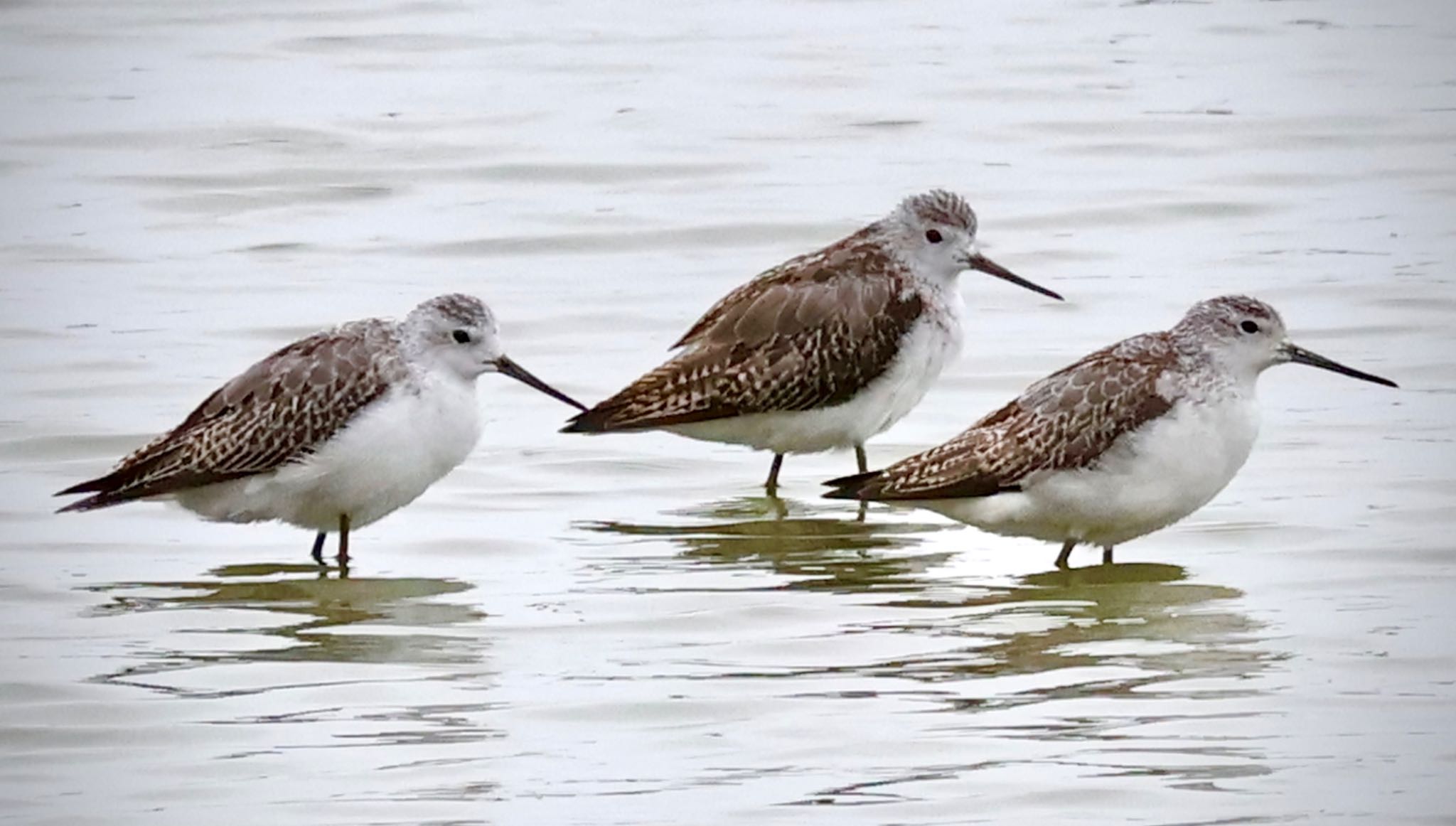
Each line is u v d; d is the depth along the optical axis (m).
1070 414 14.65
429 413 15.15
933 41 32.03
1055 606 14.32
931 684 12.88
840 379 17.08
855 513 16.75
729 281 23.11
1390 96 29.34
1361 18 33.12
